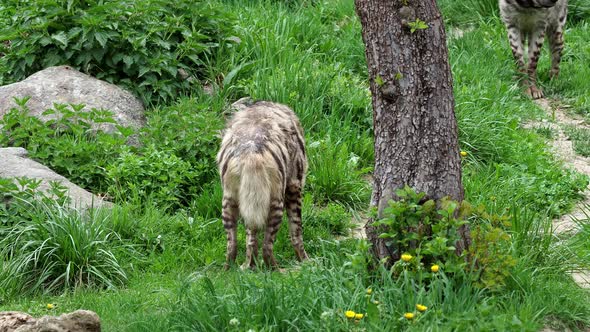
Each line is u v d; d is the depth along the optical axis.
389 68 8.67
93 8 13.62
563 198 12.66
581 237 10.74
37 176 11.29
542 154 13.77
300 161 10.15
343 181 12.41
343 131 13.59
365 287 8.52
